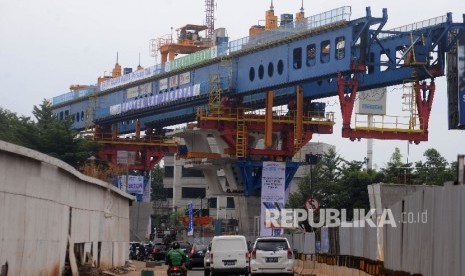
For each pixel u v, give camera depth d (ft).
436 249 51.72
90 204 134.10
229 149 292.61
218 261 149.79
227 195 310.24
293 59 248.11
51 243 100.12
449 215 48.24
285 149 291.58
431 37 217.97
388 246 77.56
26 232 86.84
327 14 229.86
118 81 361.92
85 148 343.26
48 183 96.78
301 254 187.32
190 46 375.45
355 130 232.12
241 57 276.62
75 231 119.34
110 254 160.45
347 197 315.99
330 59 230.27
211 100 286.05
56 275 104.12
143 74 338.75
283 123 289.12
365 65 222.69
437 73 220.23
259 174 299.38
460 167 49.37
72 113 404.57
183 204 529.45
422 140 232.32
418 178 280.10
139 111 339.57
